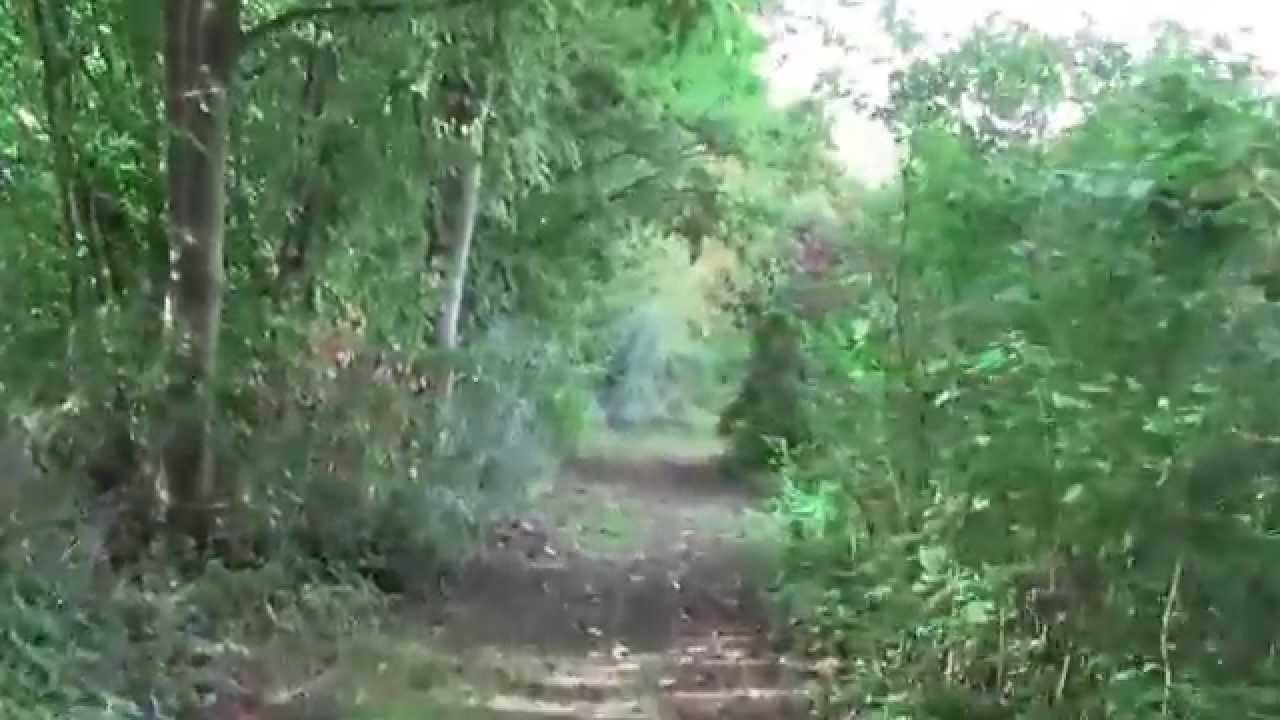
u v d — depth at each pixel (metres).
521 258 15.05
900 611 6.33
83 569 6.74
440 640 8.46
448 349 11.37
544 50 10.87
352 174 10.20
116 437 8.20
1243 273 4.25
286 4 9.91
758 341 13.22
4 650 5.55
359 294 10.62
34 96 8.80
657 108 15.18
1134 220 4.57
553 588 10.30
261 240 10.07
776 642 8.85
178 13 8.47
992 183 5.98
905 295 6.69
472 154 10.88
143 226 9.11
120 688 6.07
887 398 6.79
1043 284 5.02
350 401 9.83
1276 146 4.23
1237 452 4.02
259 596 7.79
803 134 11.34
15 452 6.73
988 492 5.05
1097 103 5.48
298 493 9.19
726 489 16.80
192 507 8.40
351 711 6.74
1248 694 3.92
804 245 10.50
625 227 16.78
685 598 10.26
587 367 15.50
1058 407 4.63
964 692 5.61
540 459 13.38
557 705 7.39
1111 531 4.37
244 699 6.63
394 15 9.48
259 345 9.56
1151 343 4.30
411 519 9.77
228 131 9.11
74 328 8.07
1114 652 4.45
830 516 8.04
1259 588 3.99
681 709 7.37
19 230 8.50
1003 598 5.23
